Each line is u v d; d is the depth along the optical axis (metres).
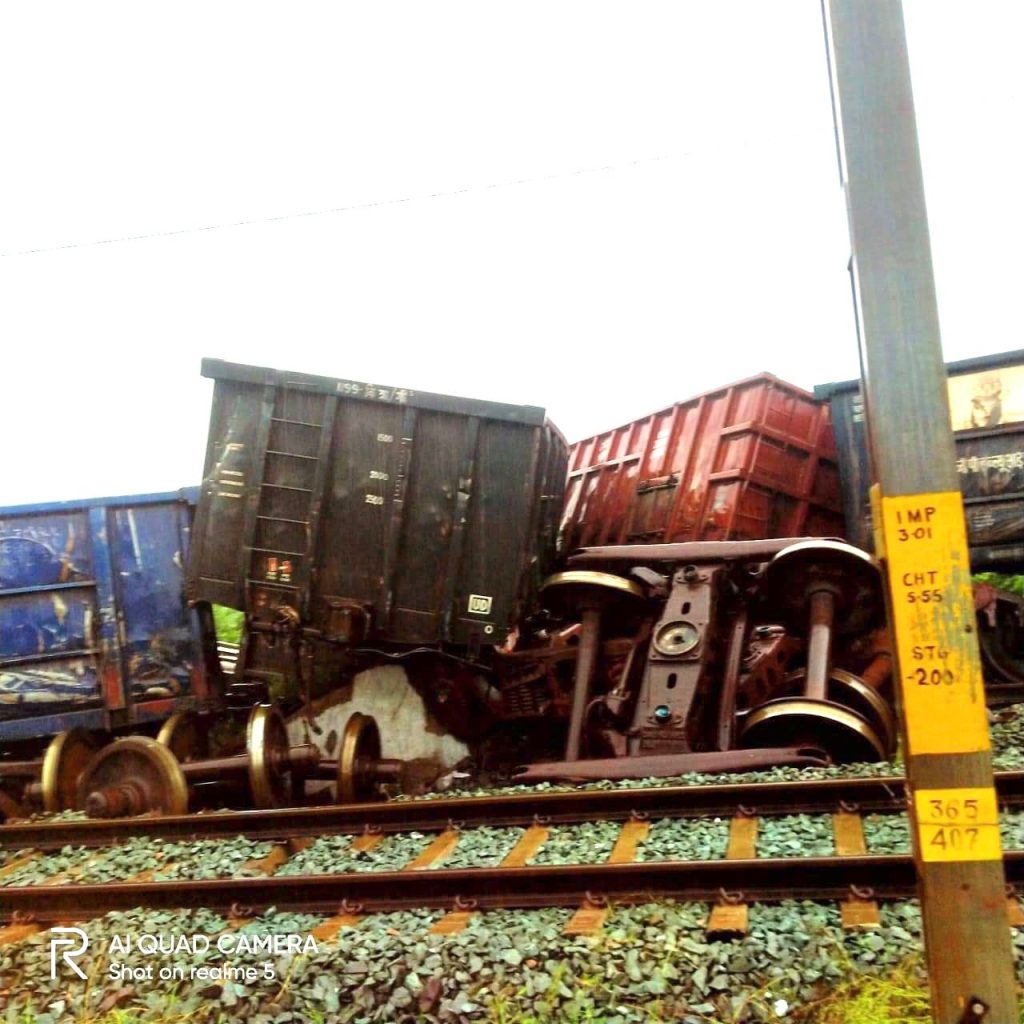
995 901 2.86
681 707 8.05
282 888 5.53
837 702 8.48
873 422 3.00
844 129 3.09
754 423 10.99
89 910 5.75
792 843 5.73
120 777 8.32
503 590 8.68
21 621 9.09
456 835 6.80
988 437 10.88
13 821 8.82
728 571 8.86
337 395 8.84
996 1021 2.83
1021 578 11.55
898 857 4.85
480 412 8.75
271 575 8.86
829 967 4.07
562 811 6.82
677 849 5.88
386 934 4.85
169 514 9.53
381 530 8.77
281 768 8.48
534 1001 4.05
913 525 2.93
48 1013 4.48
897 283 2.98
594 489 13.91
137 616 9.33
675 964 4.23
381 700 9.68
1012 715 9.56
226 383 9.01
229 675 9.93
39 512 9.22
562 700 9.39
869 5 3.10
